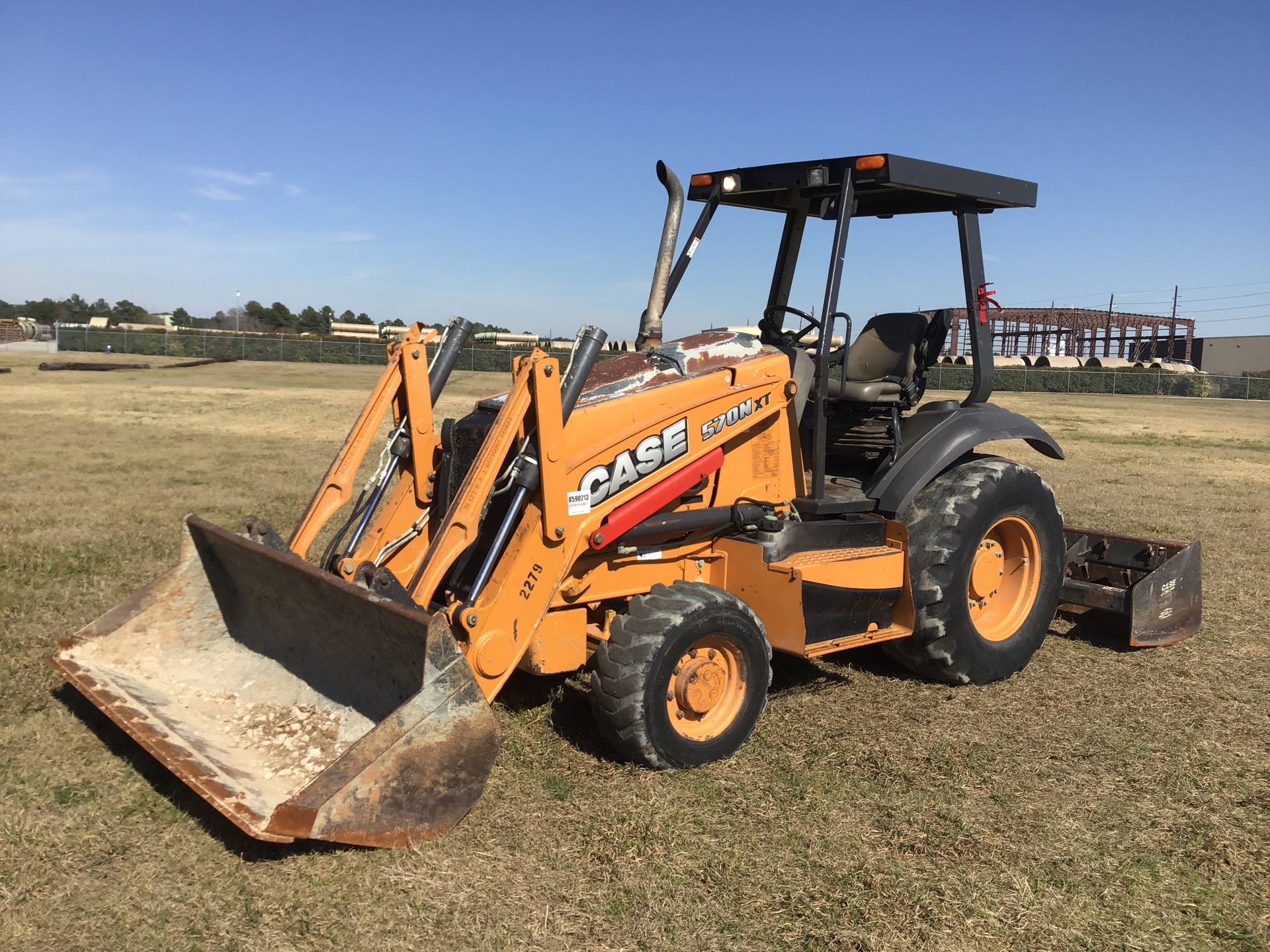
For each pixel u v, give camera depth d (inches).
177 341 1991.9
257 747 134.1
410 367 160.2
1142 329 2432.3
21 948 100.3
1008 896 115.0
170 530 294.0
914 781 144.4
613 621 145.5
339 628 139.8
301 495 366.3
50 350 2075.5
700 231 194.4
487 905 109.7
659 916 108.8
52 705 160.9
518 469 138.5
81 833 122.4
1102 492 424.8
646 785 139.5
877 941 105.6
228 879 113.7
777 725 165.0
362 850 119.5
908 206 211.5
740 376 169.5
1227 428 845.8
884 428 196.5
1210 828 133.0
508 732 157.2
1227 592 255.4
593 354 145.6
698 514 163.6
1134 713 174.9
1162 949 106.6
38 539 275.0
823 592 161.0
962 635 182.7
